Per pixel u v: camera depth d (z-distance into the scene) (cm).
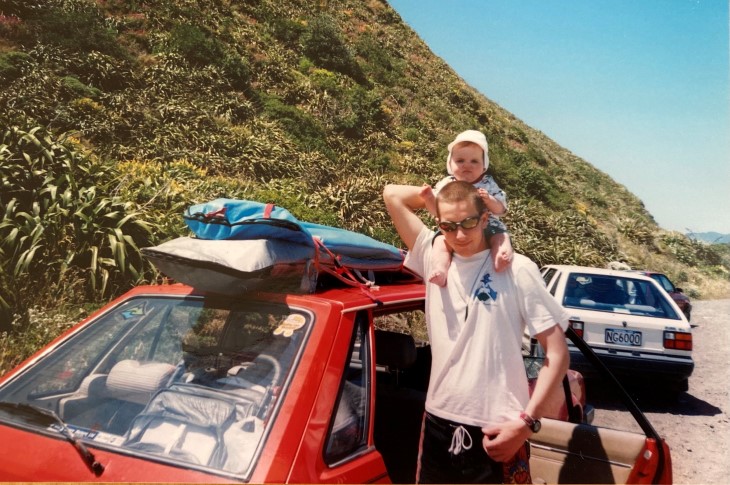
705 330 1458
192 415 181
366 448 194
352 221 1745
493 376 200
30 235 657
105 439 180
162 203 942
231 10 3731
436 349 212
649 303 710
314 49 3862
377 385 346
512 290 204
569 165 5684
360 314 219
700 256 4109
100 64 2191
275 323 204
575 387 364
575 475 241
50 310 584
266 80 3066
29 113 1661
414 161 3041
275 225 212
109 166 980
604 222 4116
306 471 164
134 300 238
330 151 2694
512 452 193
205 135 2044
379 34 5244
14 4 2259
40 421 187
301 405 174
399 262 307
